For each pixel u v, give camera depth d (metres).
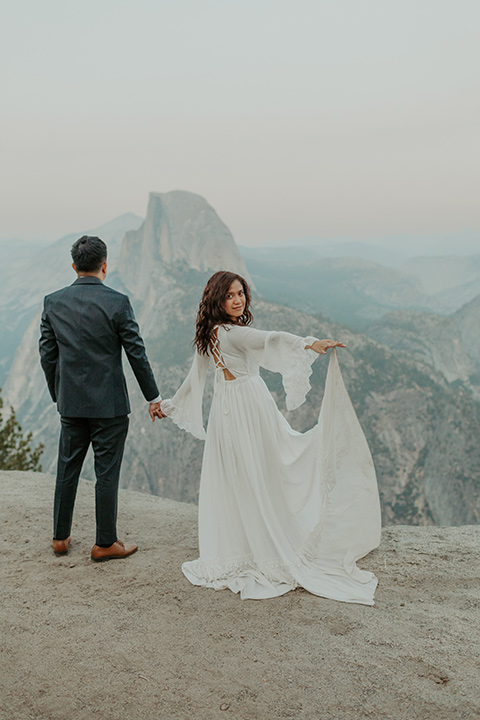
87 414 3.12
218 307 3.13
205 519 3.16
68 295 3.17
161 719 1.92
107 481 3.24
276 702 1.98
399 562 3.22
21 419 176.25
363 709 1.92
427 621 2.52
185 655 2.29
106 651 2.33
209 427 3.22
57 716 1.96
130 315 3.18
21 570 3.20
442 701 1.94
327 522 3.24
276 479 3.16
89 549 3.51
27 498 4.60
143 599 2.80
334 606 2.69
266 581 2.93
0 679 2.17
